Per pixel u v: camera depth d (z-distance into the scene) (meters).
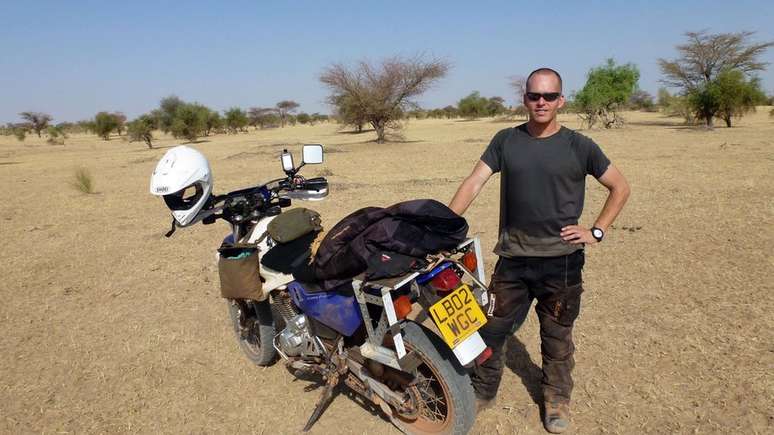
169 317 5.77
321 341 3.61
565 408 3.49
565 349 3.41
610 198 3.06
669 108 54.78
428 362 3.12
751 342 4.37
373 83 33.97
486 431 3.51
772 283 5.61
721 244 7.12
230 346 5.00
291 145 33.59
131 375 4.55
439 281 2.93
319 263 3.20
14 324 5.79
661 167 15.27
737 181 12.20
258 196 3.90
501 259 3.33
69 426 3.86
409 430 3.45
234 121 76.44
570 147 3.07
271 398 4.09
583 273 6.26
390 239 2.92
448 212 3.04
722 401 3.62
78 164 27.92
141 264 7.81
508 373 4.18
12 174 23.41
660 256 6.75
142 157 32.00
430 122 84.56
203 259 7.91
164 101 61.88
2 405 4.18
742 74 37.62
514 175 3.18
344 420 3.74
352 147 30.67
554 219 3.13
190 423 3.82
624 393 3.80
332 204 11.25
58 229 10.67
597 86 42.22
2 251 9.01
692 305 5.18
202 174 3.59
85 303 6.34
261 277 3.79
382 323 3.18
